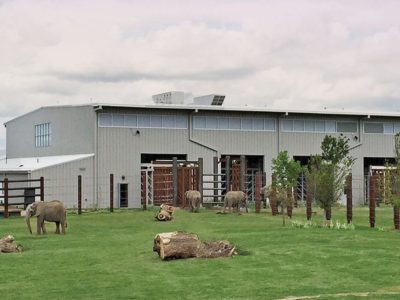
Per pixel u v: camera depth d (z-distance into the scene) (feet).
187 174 164.96
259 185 142.82
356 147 197.36
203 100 188.44
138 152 174.70
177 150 179.11
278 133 189.98
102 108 170.30
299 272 59.16
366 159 205.77
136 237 89.92
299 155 192.24
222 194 178.19
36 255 72.33
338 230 95.04
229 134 184.96
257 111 184.85
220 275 58.18
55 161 171.73
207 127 182.80
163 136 177.58
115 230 100.63
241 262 64.64
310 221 110.63
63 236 91.66
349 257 66.85
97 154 170.60
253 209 152.56
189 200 143.13
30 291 53.31
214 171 168.76
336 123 196.34
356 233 89.56
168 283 55.21
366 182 197.67
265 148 188.75
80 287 54.49
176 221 117.08
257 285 53.78
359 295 49.32
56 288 54.34
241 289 52.31
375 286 52.85
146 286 54.29
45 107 193.47
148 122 176.24
